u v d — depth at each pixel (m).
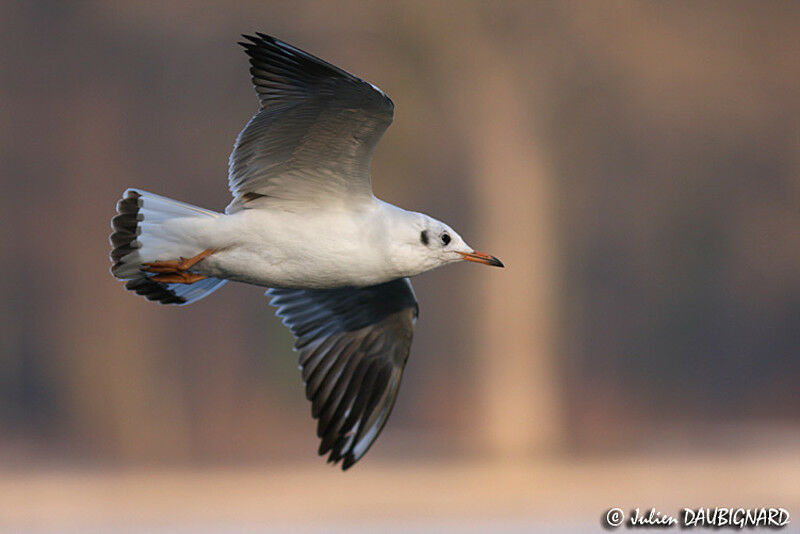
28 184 27.36
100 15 26.70
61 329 27.19
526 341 23.92
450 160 24.48
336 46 24.05
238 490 17.64
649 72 24.80
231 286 27.44
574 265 27.95
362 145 6.65
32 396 27.12
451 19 23.34
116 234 6.76
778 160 27.39
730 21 24.80
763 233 29.16
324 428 7.76
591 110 24.98
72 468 21.77
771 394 29.83
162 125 27.17
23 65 27.02
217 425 26.27
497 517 15.32
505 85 23.88
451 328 27.86
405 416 27.39
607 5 23.92
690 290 29.84
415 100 23.56
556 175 25.12
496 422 23.55
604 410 27.75
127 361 26.77
